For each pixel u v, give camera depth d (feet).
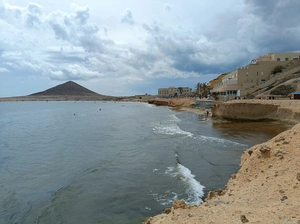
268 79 202.18
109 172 42.86
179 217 16.69
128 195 32.24
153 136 81.66
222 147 58.03
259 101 111.96
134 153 57.16
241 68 215.31
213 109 138.51
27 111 276.41
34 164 50.52
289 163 22.34
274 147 26.25
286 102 99.09
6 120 169.17
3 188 36.94
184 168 42.73
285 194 17.26
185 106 270.05
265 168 23.77
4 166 49.19
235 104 118.11
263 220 13.24
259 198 18.04
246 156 31.60
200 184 34.37
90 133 96.48
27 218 27.27
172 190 32.96
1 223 26.35
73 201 31.17
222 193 24.52
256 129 84.12
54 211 28.63
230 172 38.81
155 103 477.77
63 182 38.96
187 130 93.35
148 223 18.19
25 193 34.86
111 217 26.53
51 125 132.05
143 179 38.32
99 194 33.09
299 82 150.61
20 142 78.79
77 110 289.53
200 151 54.90
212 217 15.40
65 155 58.23
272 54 233.55
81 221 26.02
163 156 52.54
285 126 85.25
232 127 93.76
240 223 13.33
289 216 13.24
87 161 51.60
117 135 88.69
